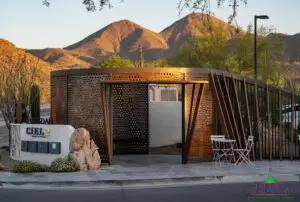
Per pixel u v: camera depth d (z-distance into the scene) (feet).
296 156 59.82
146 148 66.03
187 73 54.80
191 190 39.11
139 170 48.70
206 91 56.54
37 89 70.64
